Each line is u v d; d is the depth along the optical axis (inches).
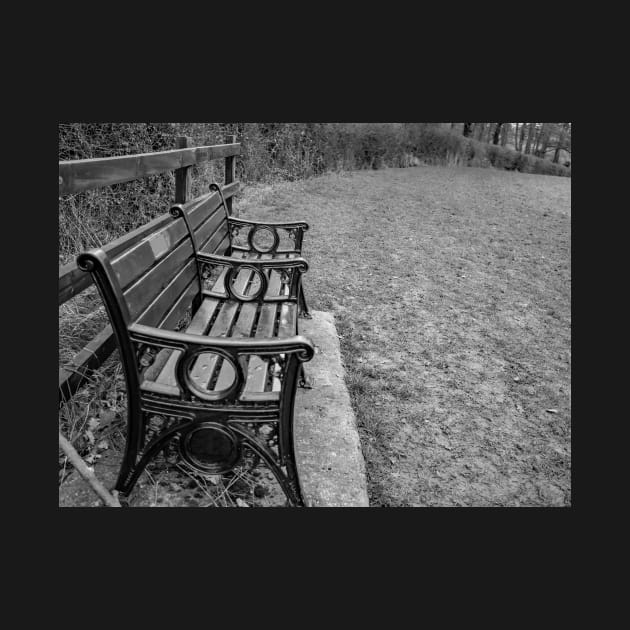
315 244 265.3
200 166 289.6
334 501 86.7
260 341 74.1
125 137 211.6
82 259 69.6
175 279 107.9
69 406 97.8
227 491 87.3
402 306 187.5
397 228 309.7
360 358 146.0
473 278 225.0
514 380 139.6
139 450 81.0
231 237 171.9
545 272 239.6
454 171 649.6
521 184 559.5
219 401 77.3
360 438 109.8
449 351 154.0
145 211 222.5
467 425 118.7
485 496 97.1
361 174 550.3
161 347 74.5
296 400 115.3
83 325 133.9
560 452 111.7
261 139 411.5
